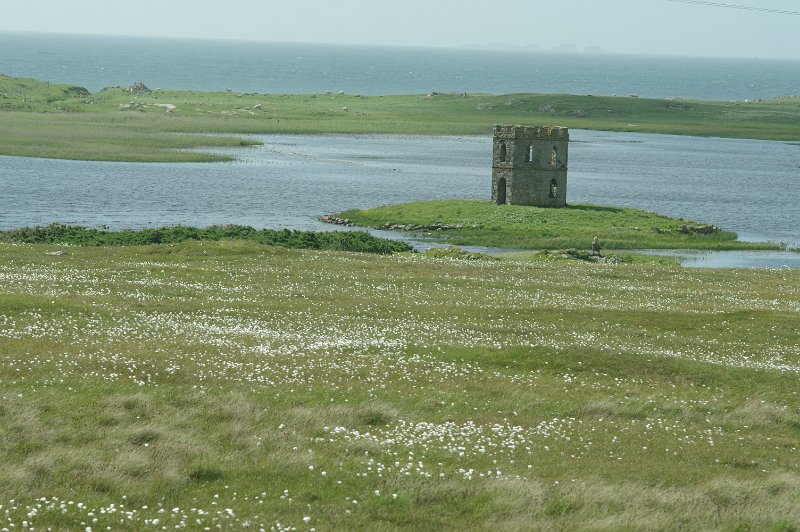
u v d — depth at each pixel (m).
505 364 115.12
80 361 102.75
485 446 81.19
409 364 112.00
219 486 68.81
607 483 73.19
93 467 70.69
